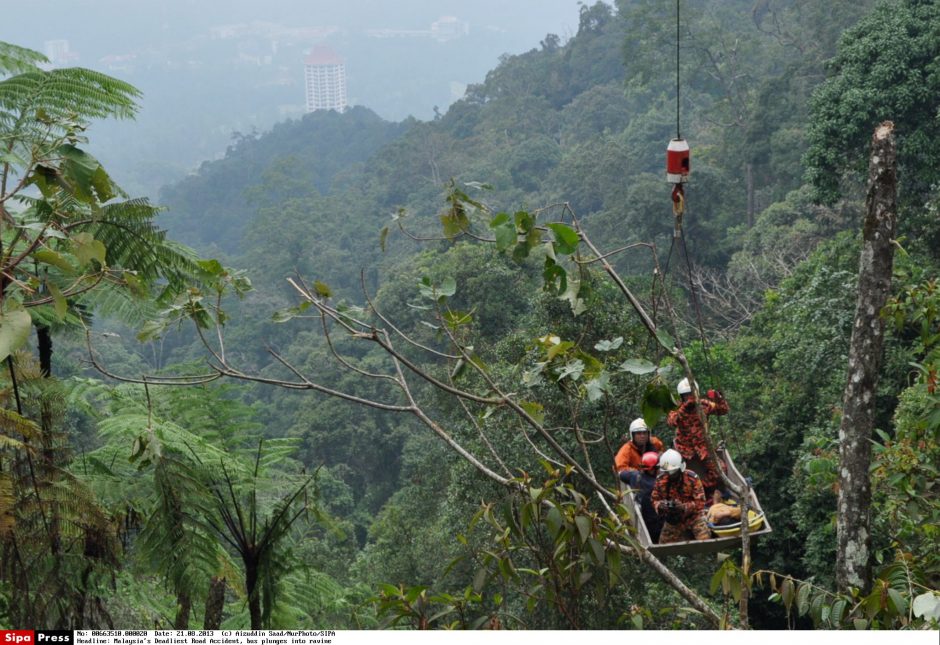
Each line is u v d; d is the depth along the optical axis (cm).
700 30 6469
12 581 647
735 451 1844
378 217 8469
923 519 720
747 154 4934
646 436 750
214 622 763
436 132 9369
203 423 873
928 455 797
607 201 6188
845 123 2180
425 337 4044
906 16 2180
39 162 532
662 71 6512
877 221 620
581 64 9512
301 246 7638
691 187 4650
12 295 505
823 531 1495
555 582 463
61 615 662
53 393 721
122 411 806
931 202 2047
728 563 464
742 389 2075
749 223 4928
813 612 477
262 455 913
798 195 3878
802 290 2153
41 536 666
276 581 764
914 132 2102
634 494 702
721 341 3103
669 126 7012
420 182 8988
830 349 1825
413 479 2428
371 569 2252
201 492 726
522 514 456
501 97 9650
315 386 498
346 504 3753
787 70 5069
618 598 1212
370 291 7319
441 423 2511
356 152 12912
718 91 6856
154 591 983
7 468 673
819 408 1780
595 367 491
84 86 736
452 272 3167
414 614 459
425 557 1998
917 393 1015
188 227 11869
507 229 488
